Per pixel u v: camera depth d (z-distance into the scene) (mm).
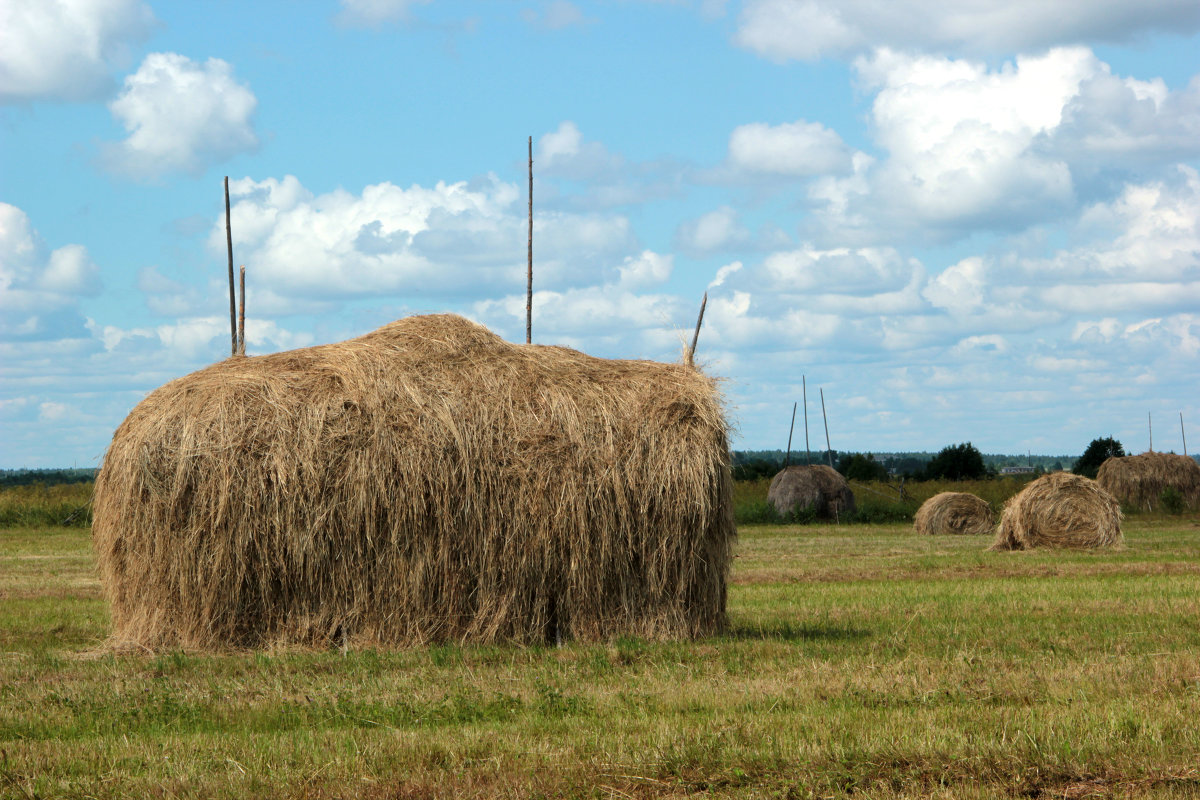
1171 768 5938
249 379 11477
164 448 11070
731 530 12102
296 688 8711
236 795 5711
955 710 7406
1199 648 10258
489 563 11078
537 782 5898
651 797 5781
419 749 6500
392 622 11031
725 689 8344
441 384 11469
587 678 9109
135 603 11367
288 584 11016
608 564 11312
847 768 6082
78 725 7520
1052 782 5859
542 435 11289
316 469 10953
